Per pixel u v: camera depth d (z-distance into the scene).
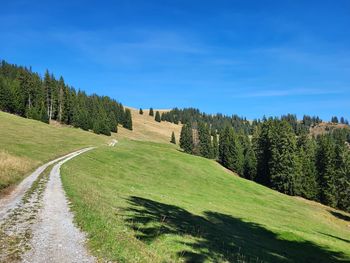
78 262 12.01
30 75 142.88
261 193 79.38
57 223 17.09
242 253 24.27
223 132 136.25
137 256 13.56
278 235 38.69
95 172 55.44
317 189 94.94
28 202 22.11
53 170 43.00
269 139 105.94
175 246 18.53
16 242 13.70
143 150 97.81
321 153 98.38
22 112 133.00
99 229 16.12
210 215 40.25
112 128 172.25
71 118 148.00
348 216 78.31
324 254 34.50
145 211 28.39
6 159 39.69
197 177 78.38
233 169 121.81
